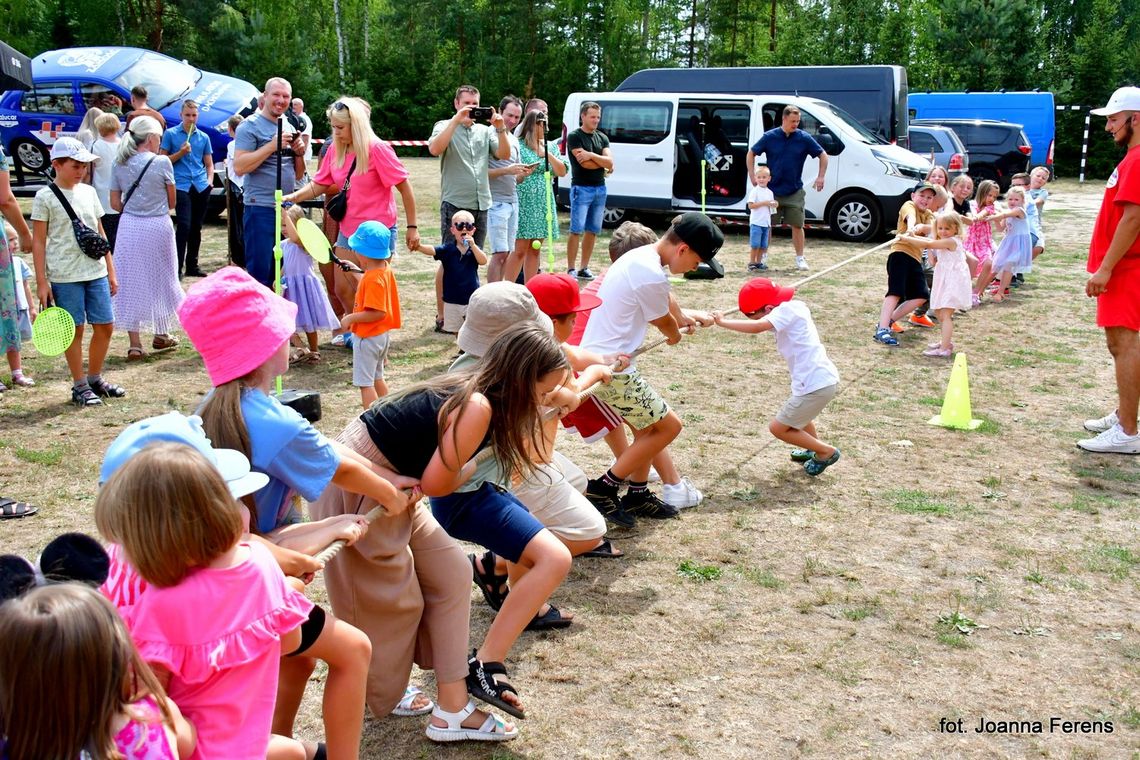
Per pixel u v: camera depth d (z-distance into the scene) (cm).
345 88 4012
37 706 180
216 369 263
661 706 351
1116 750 327
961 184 1091
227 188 973
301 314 765
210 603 222
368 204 763
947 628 404
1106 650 389
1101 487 558
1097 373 799
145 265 780
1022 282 1193
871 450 618
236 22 3697
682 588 438
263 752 236
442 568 322
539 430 352
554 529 392
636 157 1596
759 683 365
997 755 324
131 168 776
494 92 4116
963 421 661
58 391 705
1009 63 3612
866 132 1566
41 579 202
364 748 327
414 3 4191
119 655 188
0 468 560
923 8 3788
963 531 497
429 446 307
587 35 4266
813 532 496
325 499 307
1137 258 590
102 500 213
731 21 4319
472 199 879
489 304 340
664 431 487
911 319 976
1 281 638
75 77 1559
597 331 481
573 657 383
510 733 331
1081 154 3089
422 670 379
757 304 550
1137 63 3378
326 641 269
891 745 329
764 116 1518
